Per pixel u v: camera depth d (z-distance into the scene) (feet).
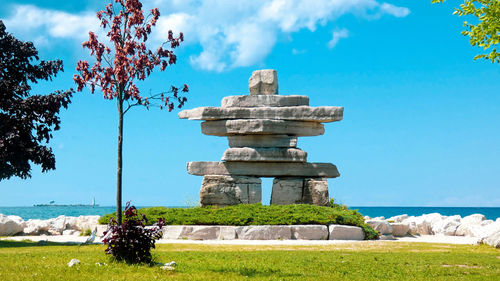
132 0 72.69
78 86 72.90
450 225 94.02
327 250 59.88
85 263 41.83
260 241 71.77
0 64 81.10
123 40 73.87
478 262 49.21
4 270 38.70
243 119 91.50
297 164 92.12
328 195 90.79
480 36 49.88
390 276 40.34
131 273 38.14
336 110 90.12
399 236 86.63
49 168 80.53
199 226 75.82
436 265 46.91
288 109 91.45
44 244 66.69
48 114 81.30
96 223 89.66
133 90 74.28
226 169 92.02
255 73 94.94
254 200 90.84
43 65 85.92
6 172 79.25
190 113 93.71
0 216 82.79
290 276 38.83
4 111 79.87
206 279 36.52
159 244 65.51
